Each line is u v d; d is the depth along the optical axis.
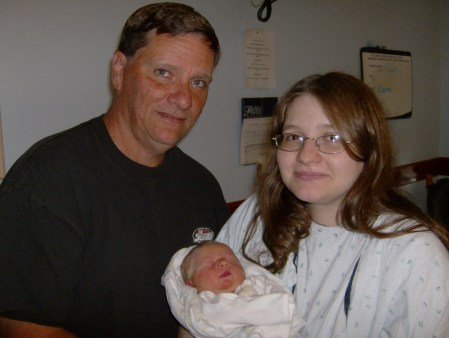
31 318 0.90
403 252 0.88
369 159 0.95
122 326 1.05
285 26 2.21
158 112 1.01
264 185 1.17
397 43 2.95
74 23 1.48
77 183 1.00
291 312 0.94
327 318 0.92
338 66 2.54
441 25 3.34
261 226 1.19
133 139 1.07
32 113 1.43
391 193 1.01
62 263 0.94
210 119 1.96
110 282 1.02
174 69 0.99
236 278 1.09
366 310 0.89
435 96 3.35
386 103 2.87
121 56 1.04
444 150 3.40
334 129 0.91
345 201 0.97
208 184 1.31
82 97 1.53
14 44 1.36
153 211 1.12
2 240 0.91
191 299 1.04
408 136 3.11
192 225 1.21
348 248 0.98
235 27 1.98
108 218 1.04
